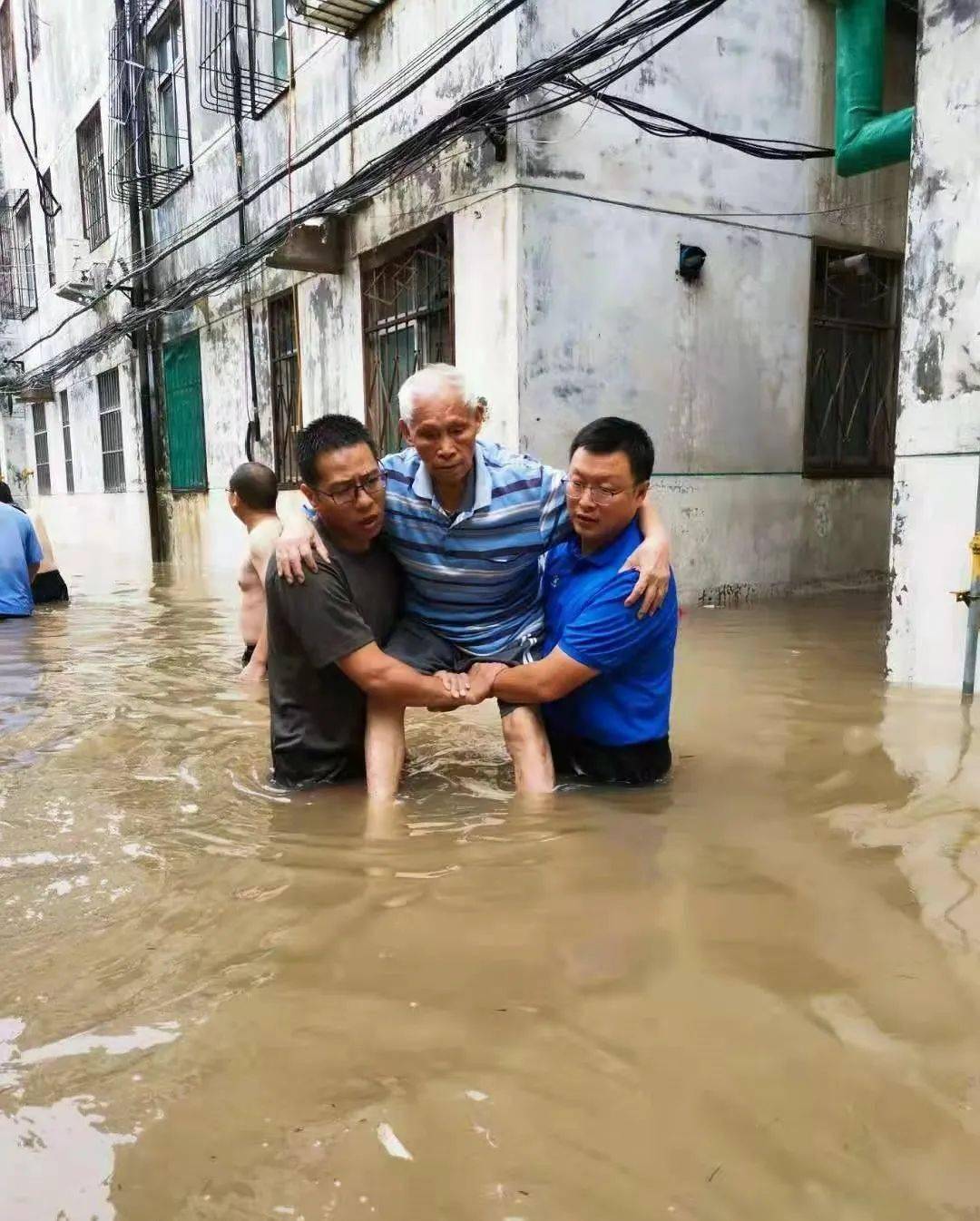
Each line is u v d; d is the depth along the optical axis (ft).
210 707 12.73
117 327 36.52
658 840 7.62
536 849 7.48
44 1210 3.77
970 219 11.88
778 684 13.37
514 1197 3.77
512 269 18.86
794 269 23.32
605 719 9.11
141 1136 4.19
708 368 22.03
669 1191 3.79
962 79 11.80
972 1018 4.96
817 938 5.87
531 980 5.44
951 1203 3.71
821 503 24.77
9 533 21.83
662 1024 4.96
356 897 6.64
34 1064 4.73
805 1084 4.44
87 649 17.46
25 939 6.09
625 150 20.01
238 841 7.83
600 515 8.65
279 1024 5.04
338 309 25.59
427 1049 4.78
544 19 18.57
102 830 8.14
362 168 23.54
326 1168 3.96
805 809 8.26
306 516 9.37
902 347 12.82
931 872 6.83
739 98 21.75
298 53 26.22
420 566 9.32
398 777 9.30
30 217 54.75
